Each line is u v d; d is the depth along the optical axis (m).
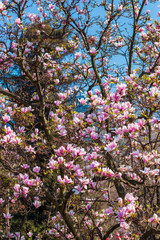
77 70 6.17
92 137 3.58
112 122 3.76
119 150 4.46
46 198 5.23
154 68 6.05
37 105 6.65
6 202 5.62
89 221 5.51
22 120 5.45
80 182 3.31
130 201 3.04
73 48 6.48
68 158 3.53
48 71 6.45
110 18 6.91
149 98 3.85
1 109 5.29
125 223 2.89
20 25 5.49
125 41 7.04
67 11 5.75
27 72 6.20
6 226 6.32
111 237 5.34
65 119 4.96
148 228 4.12
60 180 3.33
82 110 6.12
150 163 3.50
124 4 7.07
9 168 4.62
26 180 4.19
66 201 4.48
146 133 4.68
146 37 6.34
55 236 5.75
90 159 3.40
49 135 5.58
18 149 4.86
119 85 3.59
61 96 5.02
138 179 5.07
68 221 4.77
